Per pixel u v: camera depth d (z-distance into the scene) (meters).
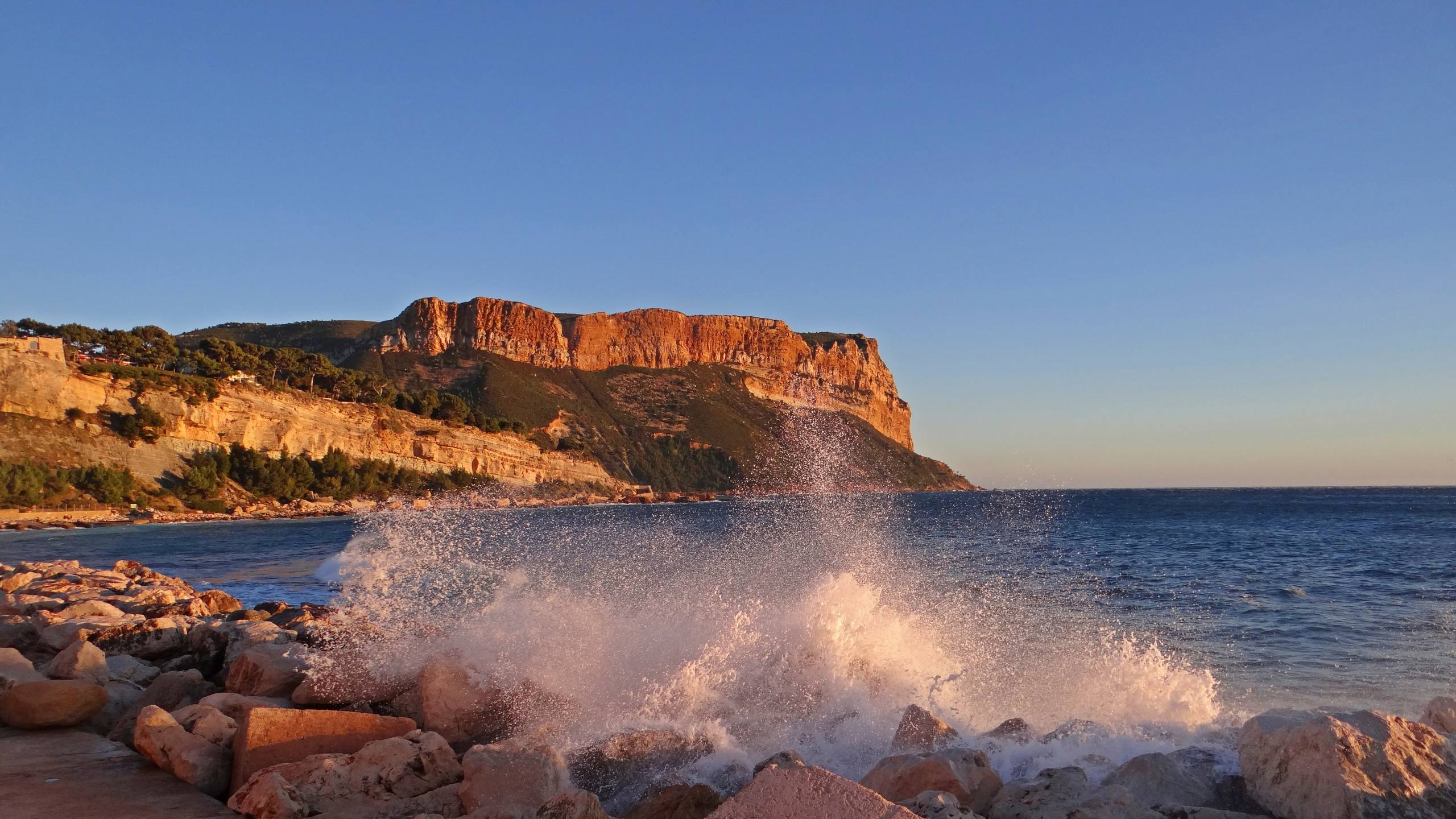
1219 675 10.84
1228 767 6.27
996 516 52.84
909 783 5.86
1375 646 12.69
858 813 3.65
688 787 5.95
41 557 40.22
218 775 6.13
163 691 8.57
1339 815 5.11
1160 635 13.52
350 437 102.19
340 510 88.94
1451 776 5.37
